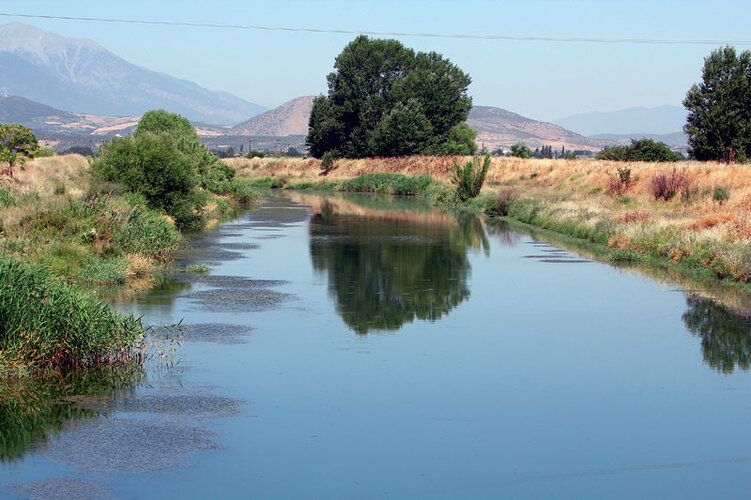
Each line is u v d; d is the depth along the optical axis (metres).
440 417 9.82
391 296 18.42
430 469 8.21
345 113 100.50
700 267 23.00
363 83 99.88
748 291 19.69
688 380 11.66
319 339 13.83
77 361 11.80
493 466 8.32
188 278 20.36
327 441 8.95
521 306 17.45
